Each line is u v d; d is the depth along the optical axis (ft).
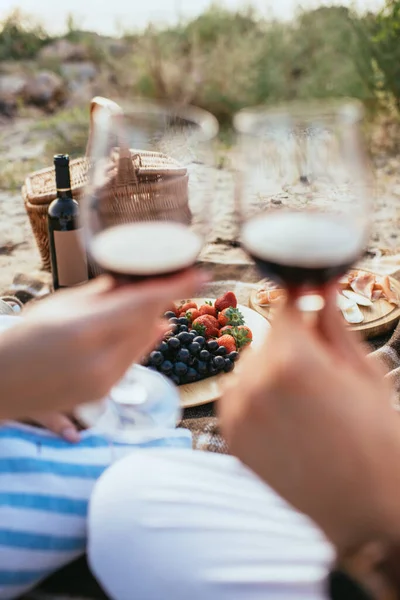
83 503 4.15
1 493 3.94
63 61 25.00
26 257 11.92
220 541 3.40
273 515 3.67
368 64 19.88
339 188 2.83
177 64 22.00
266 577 3.23
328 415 2.42
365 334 7.26
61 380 2.89
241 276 9.45
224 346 6.45
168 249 2.89
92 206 3.05
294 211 2.85
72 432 4.37
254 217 2.88
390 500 2.35
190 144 3.20
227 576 3.26
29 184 9.82
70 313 2.91
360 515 2.37
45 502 4.01
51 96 22.72
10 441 4.14
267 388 2.49
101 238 2.99
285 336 2.61
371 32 19.95
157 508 3.54
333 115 2.99
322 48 21.47
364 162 2.93
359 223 2.79
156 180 3.32
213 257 10.77
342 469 2.38
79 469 4.22
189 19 24.36
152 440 4.64
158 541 3.42
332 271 2.66
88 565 4.52
